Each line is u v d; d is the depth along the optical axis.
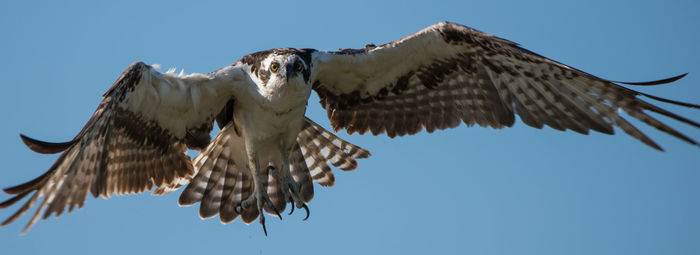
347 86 13.27
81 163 10.45
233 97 12.37
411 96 13.34
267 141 12.62
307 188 13.45
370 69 12.88
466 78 12.89
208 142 12.54
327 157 13.55
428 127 13.34
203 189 13.09
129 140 11.34
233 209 13.18
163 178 11.91
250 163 12.57
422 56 12.73
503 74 12.62
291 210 12.34
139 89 11.06
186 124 12.23
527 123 12.53
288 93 11.84
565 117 12.27
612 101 11.66
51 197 10.15
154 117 11.68
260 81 11.96
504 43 11.88
